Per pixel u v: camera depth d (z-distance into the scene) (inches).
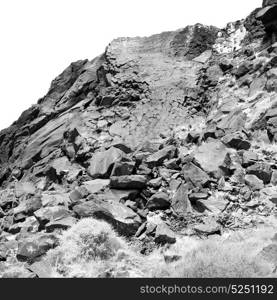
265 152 958.4
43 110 1708.9
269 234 687.7
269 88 1173.1
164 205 854.5
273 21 1348.4
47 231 837.2
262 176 882.1
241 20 1626.5
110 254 713.0
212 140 1035.9
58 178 1204.5
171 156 1016.9
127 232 804.0
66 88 1769.2
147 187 917.2
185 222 813.2
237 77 1334.9
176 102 1382.9
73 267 682.8
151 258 729.0
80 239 727.7
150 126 1316.4
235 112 1124.5
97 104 1530.5
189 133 1145.4
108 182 945.5
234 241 699.4
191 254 657.6
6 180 1480.1
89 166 1057.5
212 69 1450.5
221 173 903.7
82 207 850.8
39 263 706.2
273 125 1021.8
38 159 1448.1
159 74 1524.4
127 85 1519.4
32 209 1010.1
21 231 927.7
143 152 1110.4
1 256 790.5
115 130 1325.0
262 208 800.9
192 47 1640.0
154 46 1696.6
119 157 1024.2
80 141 1282.0
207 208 820.6
